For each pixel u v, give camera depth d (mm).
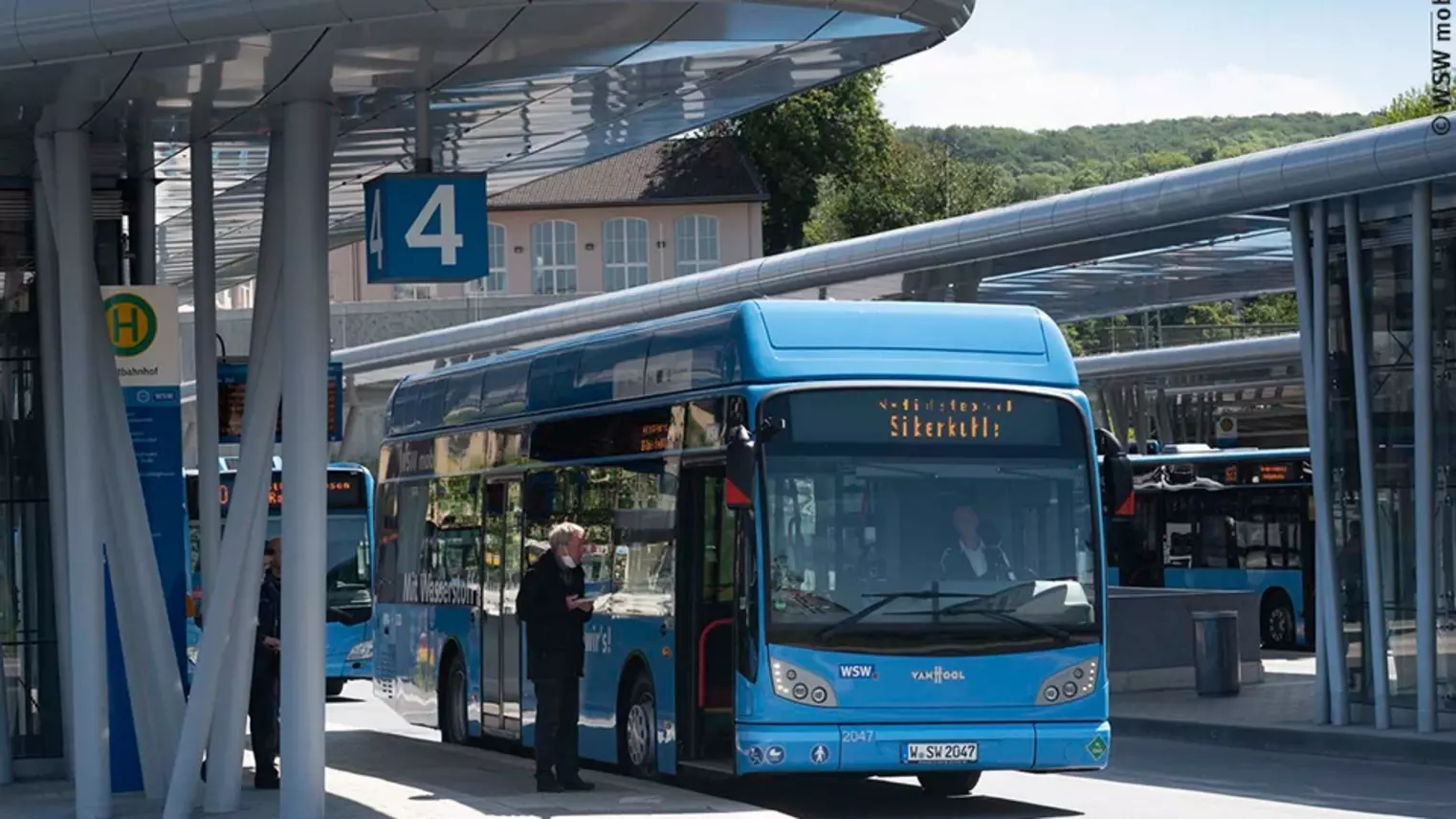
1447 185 22891
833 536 16156
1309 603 40781
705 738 17203
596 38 14719
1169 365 52531
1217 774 20547
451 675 23578
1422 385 22984
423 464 24938
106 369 15938
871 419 16406
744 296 38312
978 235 29844
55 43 13453
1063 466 16719
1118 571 46062
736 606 16141
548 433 20812
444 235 15109
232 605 15477
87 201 15836
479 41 14258
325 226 15164
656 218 101438
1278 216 26062
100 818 15492
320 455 15000
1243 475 42625
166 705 16375
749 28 14938
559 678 17172
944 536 16359
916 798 18344
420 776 18875
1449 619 23109
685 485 17516
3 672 18000
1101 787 19250
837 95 101625
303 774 14969
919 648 16109
